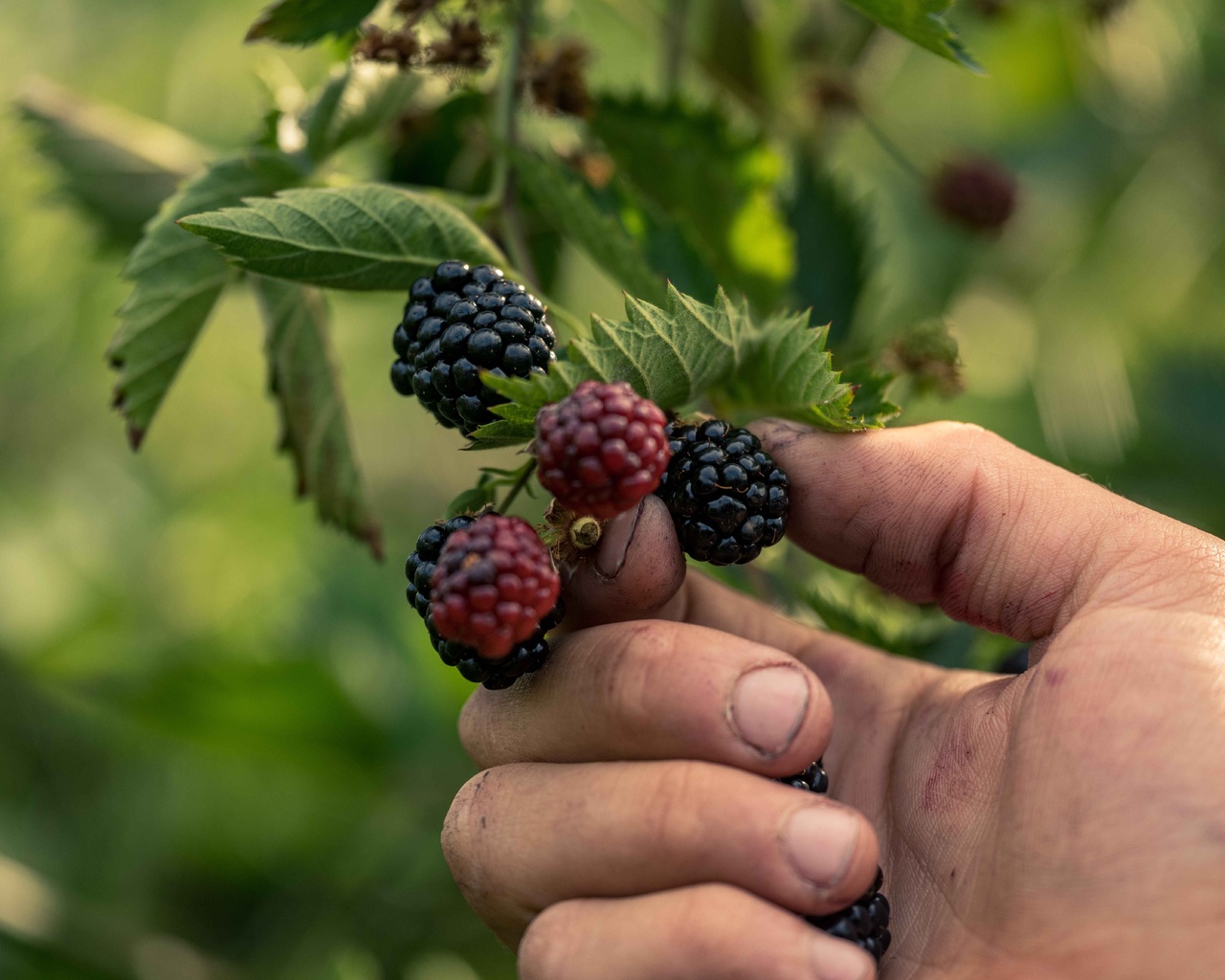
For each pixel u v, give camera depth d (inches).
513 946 13.2
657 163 16.0
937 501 13.4
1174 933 12.1
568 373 12.1
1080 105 23.6
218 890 20.7
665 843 12.3
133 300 13.8
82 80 24.5
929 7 13.1
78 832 21.6
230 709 18.1
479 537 11.9
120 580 23.7
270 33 13.8
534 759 13.0
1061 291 23.8
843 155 25.5
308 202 12.7
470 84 15.2
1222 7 22.8
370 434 28.5
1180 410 19.5
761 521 12.8
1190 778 12.3
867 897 12.5
